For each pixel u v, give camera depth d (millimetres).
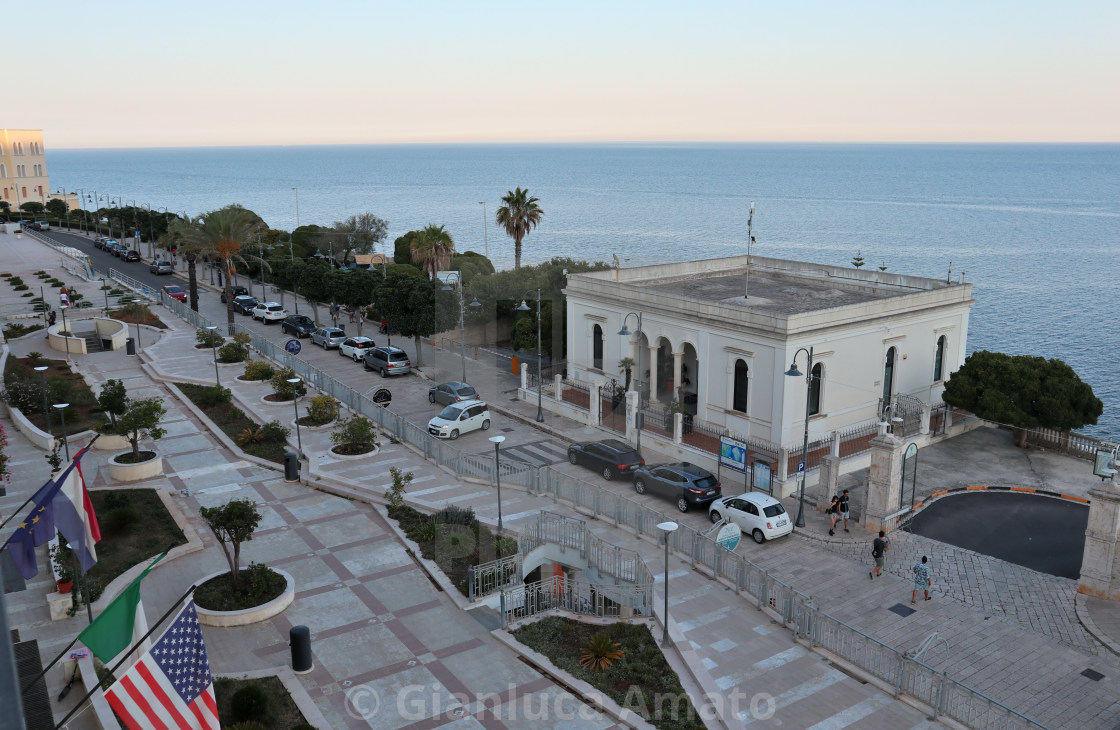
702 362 35125
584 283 39562
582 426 34094
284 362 46250
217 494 28359
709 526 27266
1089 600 22250
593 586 20812
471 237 161875
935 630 20703
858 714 16594
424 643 18875
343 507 27344
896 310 35094
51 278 74438
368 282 56562
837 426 34188
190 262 64625
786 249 170000
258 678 17188
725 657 18703
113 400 31203
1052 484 30969
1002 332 95500
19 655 16984
